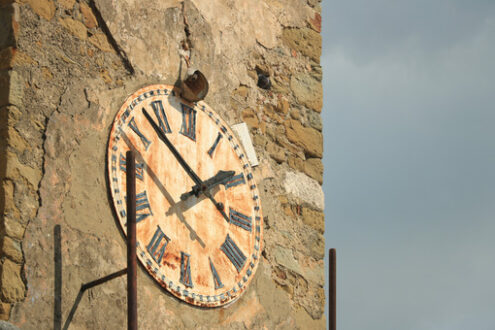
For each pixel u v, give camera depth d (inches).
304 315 548.1
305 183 571.2
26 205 457.1
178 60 529.3
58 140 473.1
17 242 450.6
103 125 489.1
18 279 447.5
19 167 459.2
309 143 579.5
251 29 569.3
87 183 476.4
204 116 530.9
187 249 502.9
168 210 500.4
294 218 560.4
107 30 504.7
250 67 563.8
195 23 542.3
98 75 496.1
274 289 538.0
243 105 554.6
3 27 475.2
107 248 474.9
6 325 404.8
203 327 499.8
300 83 585.6
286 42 585.9
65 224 465.1
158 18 526.6
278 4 587.5
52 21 487.2
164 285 489.1
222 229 520.4
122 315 473.1
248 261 528.1
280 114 570.9
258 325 524.7
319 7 610.2
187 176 512.4
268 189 552.4
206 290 504.7
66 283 459.5
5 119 462.0
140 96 506.6
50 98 476.7
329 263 534.3
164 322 486.0
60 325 454.0
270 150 559.5
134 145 496.7
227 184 530.6
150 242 490.3
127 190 453.7
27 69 473.1
